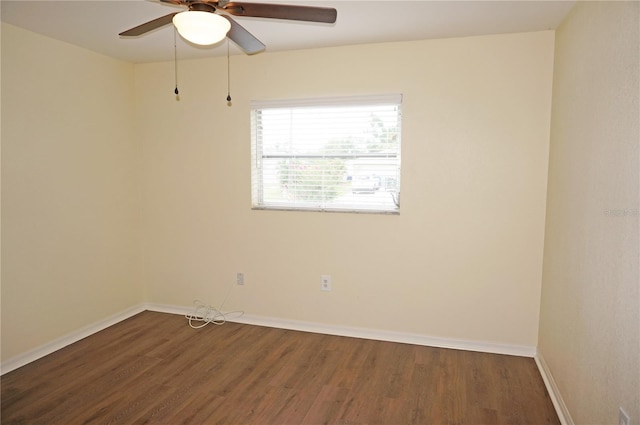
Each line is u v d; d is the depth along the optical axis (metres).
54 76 3.06
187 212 3.81
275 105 3.44
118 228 3.70
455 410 2.36
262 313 3.67
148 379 2.70
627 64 1.56
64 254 3.19
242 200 3.62
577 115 2.20
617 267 1.61
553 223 2.66
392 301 3.31
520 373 2.78
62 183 3.15
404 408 2.38
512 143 2.95
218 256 3.76
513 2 2.32
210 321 3.73
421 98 3.10
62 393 2.52
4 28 2.71
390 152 3.26
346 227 3.37
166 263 3.93
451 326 3.19
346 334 3.44
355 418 2.29
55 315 3.13
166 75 3.73
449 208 3.11
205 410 2.36
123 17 2.61
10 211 2.79
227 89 3.56
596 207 1.86
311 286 3.50
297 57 3.35
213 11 1.90
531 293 3.00
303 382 2.67
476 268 3.10
